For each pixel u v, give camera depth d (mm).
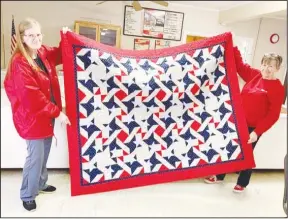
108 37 2279
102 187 1817
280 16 2545
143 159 1885
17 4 2361
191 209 2170
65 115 1708
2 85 2285
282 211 2217
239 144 1992
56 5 2340
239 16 2523
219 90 1936
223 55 1924
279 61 2016
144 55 1857
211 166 1972
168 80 1840
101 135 1787
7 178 2377
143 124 1858
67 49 1673
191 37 2447
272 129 2617
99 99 1757
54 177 2451
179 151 1934
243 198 2369
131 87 1787
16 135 2318
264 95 2016
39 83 1719
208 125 1952
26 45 1688
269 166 2768
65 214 2004
